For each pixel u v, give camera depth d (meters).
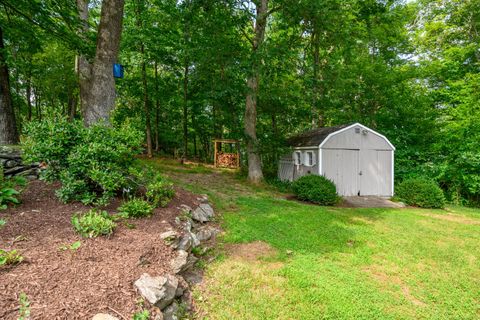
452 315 3.29
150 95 16.19
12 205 3.64
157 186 4.73
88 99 5.91
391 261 4.60
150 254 3.17
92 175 3.83
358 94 14.91
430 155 13.20
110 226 3.37
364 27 13.23
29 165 4.98
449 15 15.89
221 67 10.77
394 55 15.84
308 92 12.36
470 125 11.50
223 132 18.41
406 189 10.23
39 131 3.97
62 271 2.48
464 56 14.16
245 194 8.95
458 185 12.25
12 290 2.11
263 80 11.19
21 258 2.48
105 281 2.51
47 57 12.69
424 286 3.90
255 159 11.51
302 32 11.34
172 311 2.75
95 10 12.27
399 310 3.30
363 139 11.16
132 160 4.71
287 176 13.07
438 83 15.11
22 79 14.90
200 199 6.33
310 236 5.32
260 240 4.98
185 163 14.93
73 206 3.89
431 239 5.79
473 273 4.32
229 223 5.68
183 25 10.80
